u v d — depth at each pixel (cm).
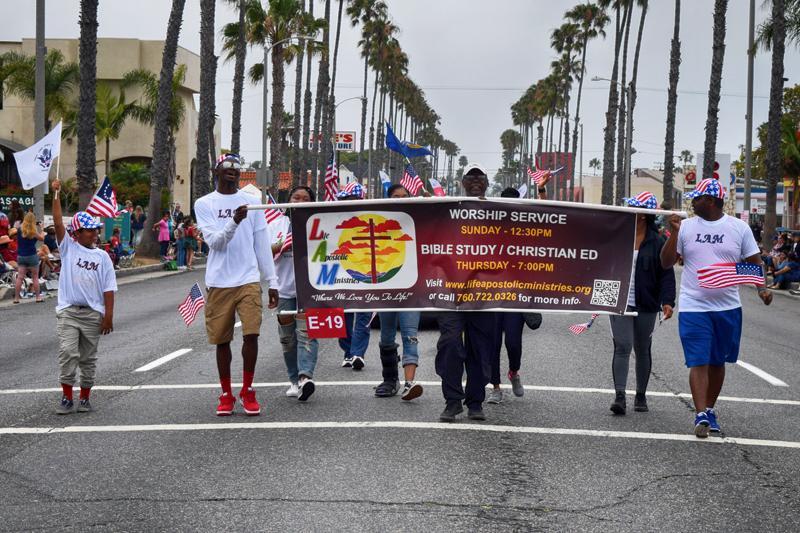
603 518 576
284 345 955
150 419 854
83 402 893
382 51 10106
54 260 2395
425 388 1019
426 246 848
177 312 1938
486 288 846
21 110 5850
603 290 854
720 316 805
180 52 6322
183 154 6606
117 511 583
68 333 881
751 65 3953
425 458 714
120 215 3366
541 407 923
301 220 856
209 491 625
